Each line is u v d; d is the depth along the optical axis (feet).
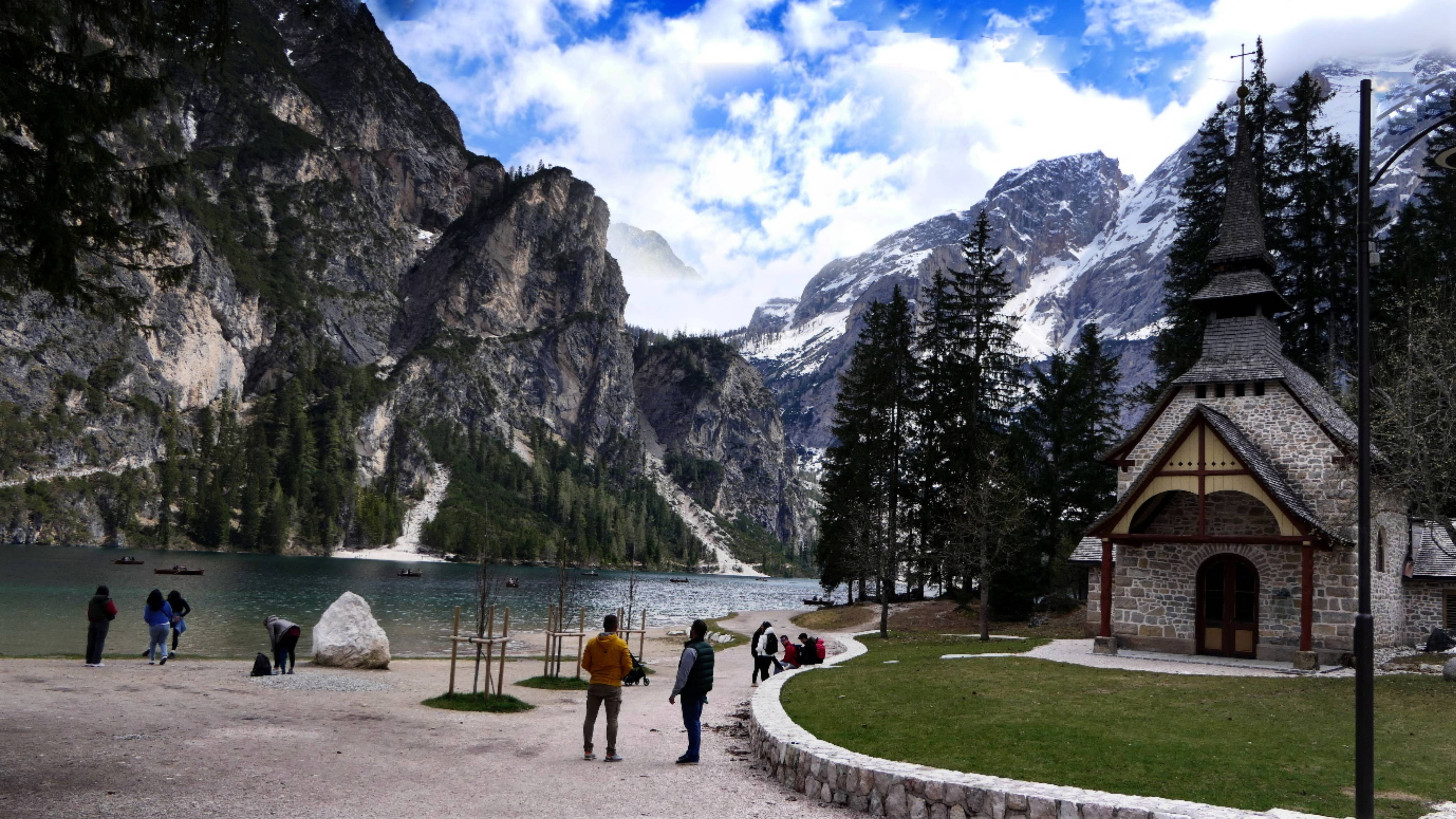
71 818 29.40
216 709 55.26
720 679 95.09
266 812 31.81
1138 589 102.42
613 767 44.83
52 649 114.32
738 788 41.63
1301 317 184.34
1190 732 50.93
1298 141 188.03
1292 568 94.48
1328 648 89.86
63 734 43.75
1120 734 49.96
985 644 120.37
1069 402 193.67
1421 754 46.16
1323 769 42.14
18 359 648.79
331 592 286.05
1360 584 32.78
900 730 50.34
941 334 202.28
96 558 449.89
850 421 208.23
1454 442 82.94
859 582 218.38
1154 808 31.58
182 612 88.69
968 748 45.47
